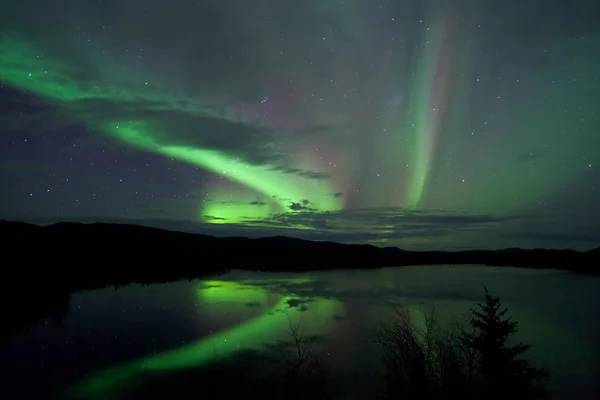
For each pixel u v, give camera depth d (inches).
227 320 800.9
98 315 808.3
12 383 446.9
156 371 485.1
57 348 577.3
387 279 1616.6
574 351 550.3
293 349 580.1
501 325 401.4
